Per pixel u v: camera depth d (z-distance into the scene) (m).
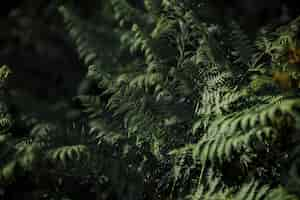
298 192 2.46
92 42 4.06
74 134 3.31
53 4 6.28
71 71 5.50
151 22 3.82
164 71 3.24
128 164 3.10
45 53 5.80
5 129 3.22
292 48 3.01
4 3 6.58
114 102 3.21
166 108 3.12
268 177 2.71
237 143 2.52
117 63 4.02
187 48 3.43
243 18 5.61
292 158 2.70
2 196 3.29
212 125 2.65
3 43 6.12
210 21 3.57
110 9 5.21
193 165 2.91
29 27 6.21
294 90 2.92
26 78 5.39
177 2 3.32
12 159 3.03
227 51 3.29
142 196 3.06
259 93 2.95
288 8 5.48
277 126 2.66
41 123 3.36
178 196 2.95
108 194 3.14
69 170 3.08
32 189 3.25
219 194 2.68
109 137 3.15
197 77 3.07
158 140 3.04
